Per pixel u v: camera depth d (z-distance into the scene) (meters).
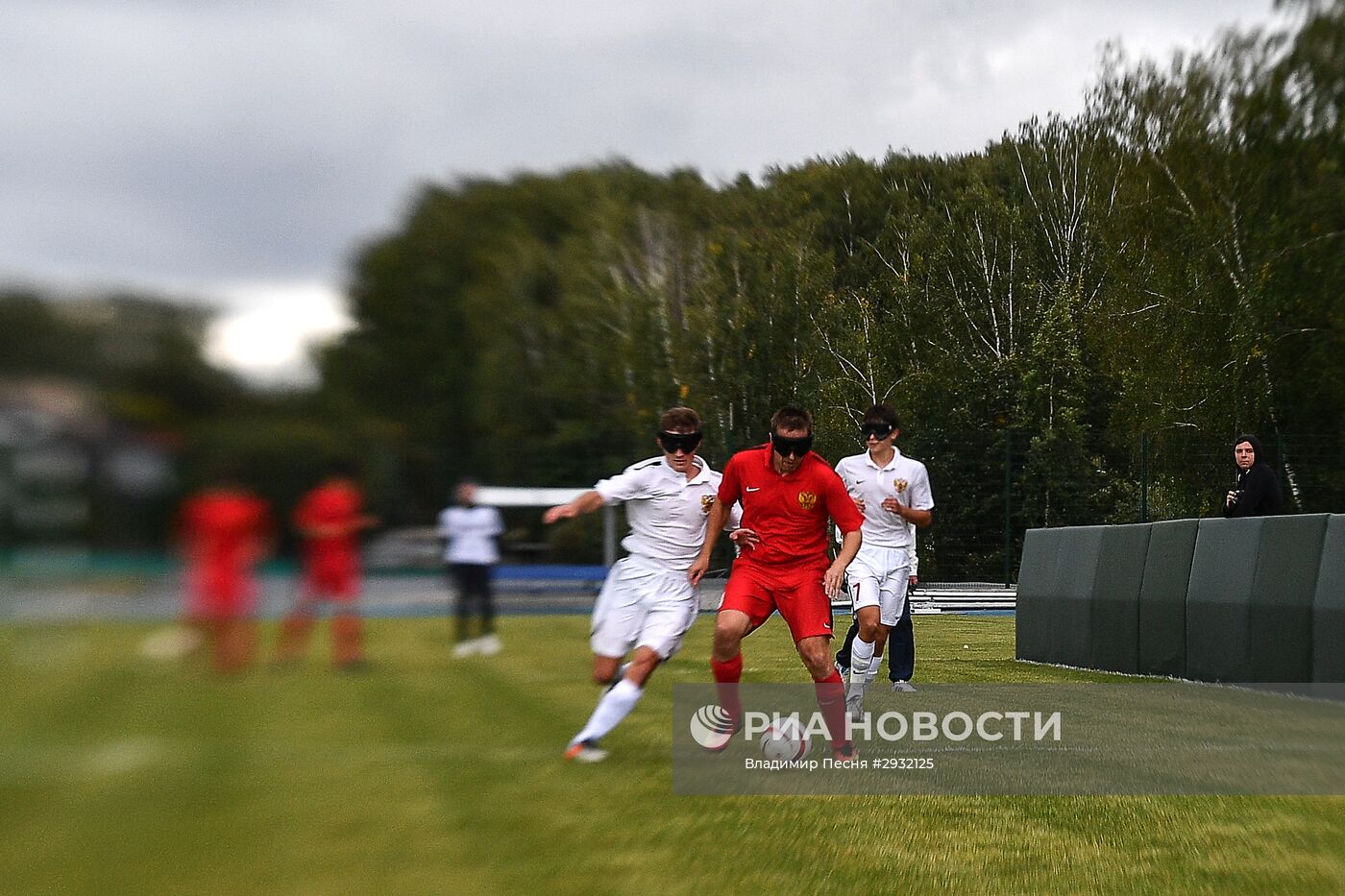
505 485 82.75
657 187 139.88
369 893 13.18
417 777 17.48
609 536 80.12
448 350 77.50
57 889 12.83
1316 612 30.42
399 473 34.59
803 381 118.56
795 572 22.75
